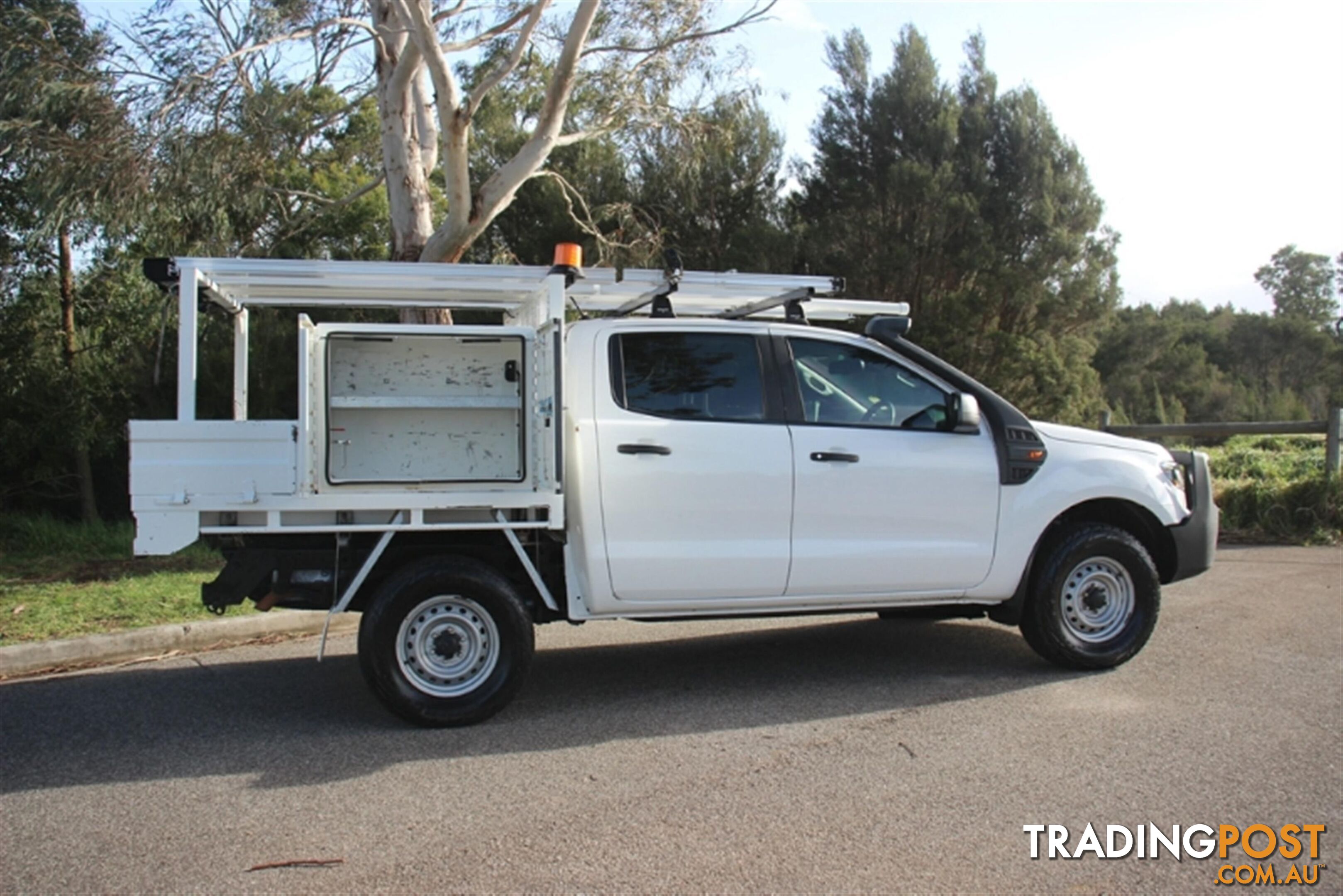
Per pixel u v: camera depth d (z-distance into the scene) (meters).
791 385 5.93
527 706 5.78
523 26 11.52
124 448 13.84
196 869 3.76
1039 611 6.14
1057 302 22.67
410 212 10.63
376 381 5.41
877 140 22.08
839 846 3.91
